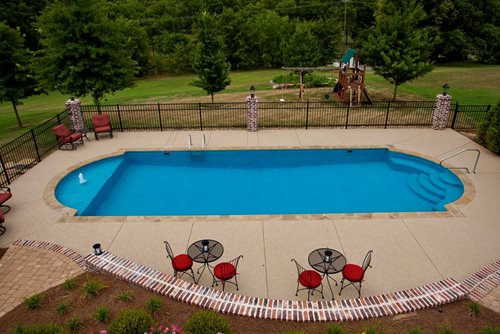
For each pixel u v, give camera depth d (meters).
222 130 17.52
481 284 7.10
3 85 18.59
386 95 24.47
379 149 15.08
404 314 6.42
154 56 53.38
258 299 6.80
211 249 7.72
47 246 8.64
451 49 41.97
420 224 9.52
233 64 54.56
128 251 8.58
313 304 6.62
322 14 63.44
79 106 17.09
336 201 12.17
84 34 17.47
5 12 41.91
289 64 29.83
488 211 10.06
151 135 16.98
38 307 6.66
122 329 5.87
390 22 21.38
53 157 14.45
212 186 13.34
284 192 12.82
